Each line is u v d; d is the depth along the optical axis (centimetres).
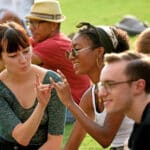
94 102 709
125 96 548
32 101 696
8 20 1177
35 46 1095
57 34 1095
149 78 546
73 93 1077
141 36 756
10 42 665
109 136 658
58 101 695
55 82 668
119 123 659
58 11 1096
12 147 699
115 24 2058
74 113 651
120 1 2661
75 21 2319
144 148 530
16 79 695
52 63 1074
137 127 549
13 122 681
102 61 712
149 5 2553
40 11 1083
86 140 1094
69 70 1076
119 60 551
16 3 1557
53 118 696
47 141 703
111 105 554
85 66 715
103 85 555
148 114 534
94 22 2311
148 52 747
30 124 662
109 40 710
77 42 715
